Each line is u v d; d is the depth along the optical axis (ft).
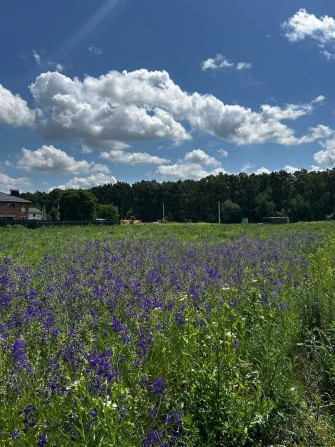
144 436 11.36
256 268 33.27
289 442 13.29
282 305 21.77
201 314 19.30
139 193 520.42
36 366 13.93
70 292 23.25
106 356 13.75
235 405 13.46
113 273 28.66
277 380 15.10
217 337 15.43
